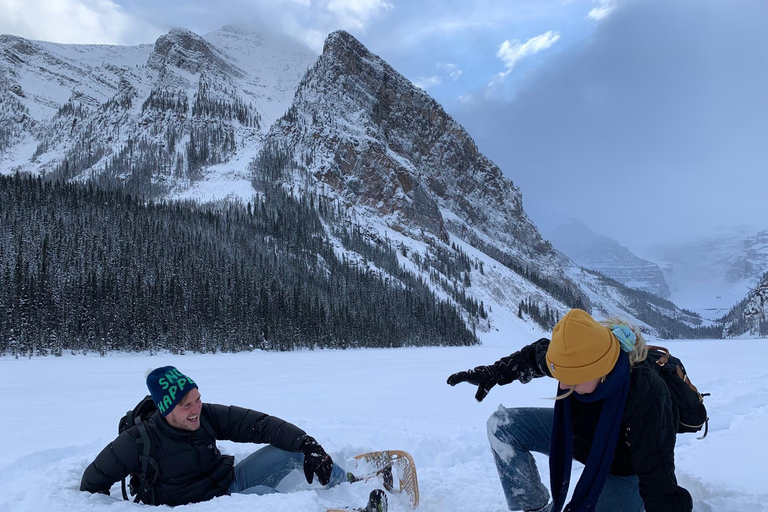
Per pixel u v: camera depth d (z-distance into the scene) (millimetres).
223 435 3148
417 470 4109
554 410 2396
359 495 3238
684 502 2025
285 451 3201
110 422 7785
